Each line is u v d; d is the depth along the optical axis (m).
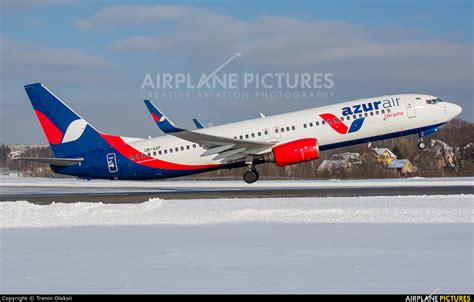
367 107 46.28
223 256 17.89
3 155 186.88
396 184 59.22
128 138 49.03
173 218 29.27
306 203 35.00
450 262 16.23
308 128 46.06
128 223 28.17
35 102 48.56
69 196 50.22
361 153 125.06
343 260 16.81
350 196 40.88
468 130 124.50
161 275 15.07
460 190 45.84
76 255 18.61
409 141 128.25
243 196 43.44
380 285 13.48
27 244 21.48
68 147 48.81
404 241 20.34
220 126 47.84
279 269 15.62
